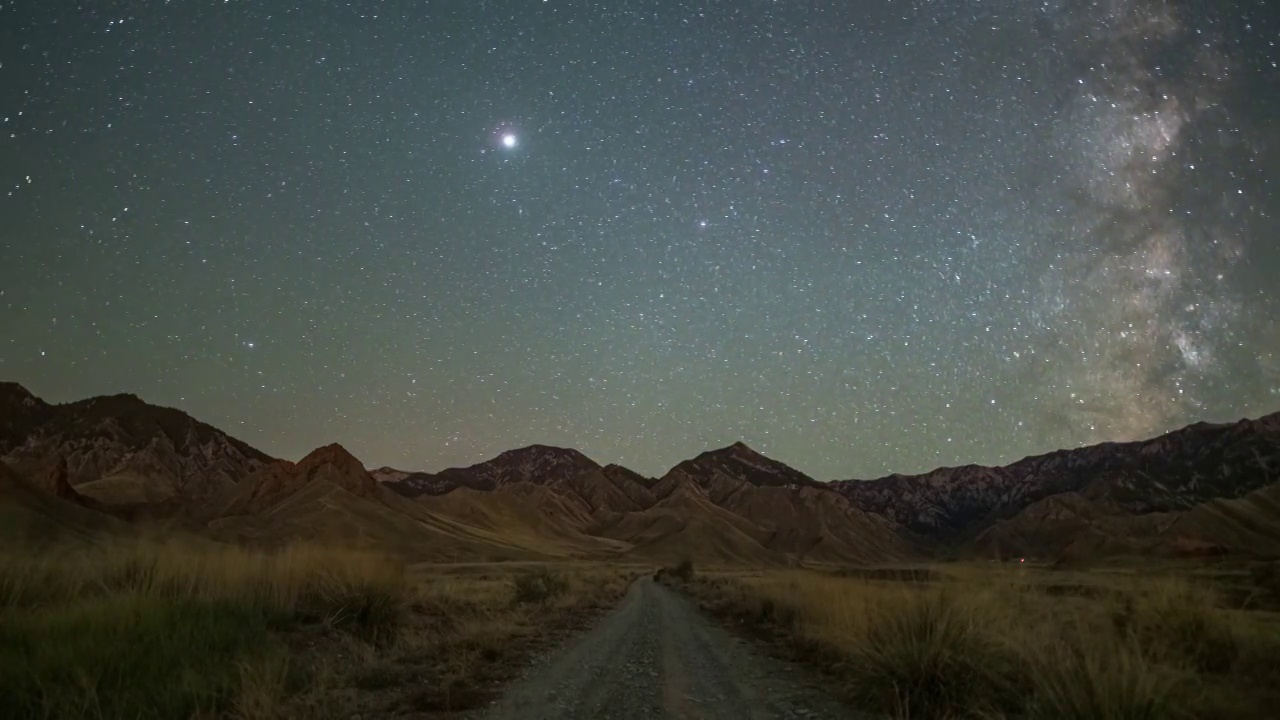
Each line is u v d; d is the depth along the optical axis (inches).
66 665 284.0
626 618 879.1
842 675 414.9
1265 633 331.0
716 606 1019.3
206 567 504.7
